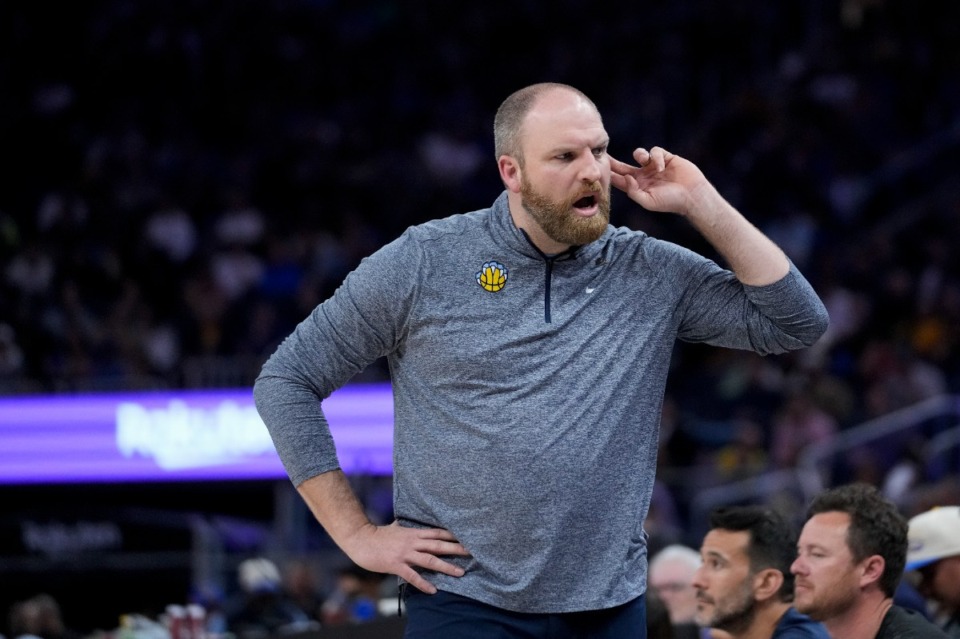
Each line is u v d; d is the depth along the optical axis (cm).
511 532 925
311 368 983
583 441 930
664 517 3331
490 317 948
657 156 973
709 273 1000
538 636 931
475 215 987
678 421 3828
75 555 3231
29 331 4262
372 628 1588
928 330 4406
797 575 1264
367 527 966
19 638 2300
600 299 962
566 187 929
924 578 1513
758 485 3441
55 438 3559
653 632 1384
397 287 956
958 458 3341
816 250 4947
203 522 3300
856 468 3431
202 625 1825
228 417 3547
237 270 4822
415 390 966
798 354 4100
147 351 4397
